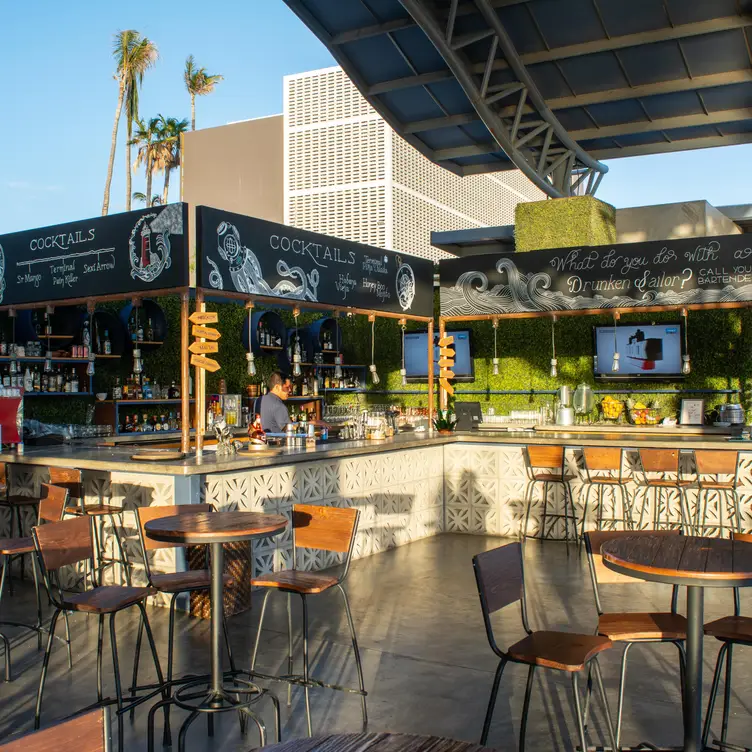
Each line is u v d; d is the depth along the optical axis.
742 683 4.33
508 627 5.40
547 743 3.59
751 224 14.38
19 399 6.98
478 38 10.14
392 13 9.98
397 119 12.66
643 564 3.05
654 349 10.75
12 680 4.39
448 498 9.07
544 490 8.55
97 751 1.69
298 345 11.72
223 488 6.12
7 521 6.99
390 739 1.87
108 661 4.67
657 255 9.13
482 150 13.56
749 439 8.04
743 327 10.45
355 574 6.96
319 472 7.11
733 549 3.35
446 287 10.00
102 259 7.07
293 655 4.79
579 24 10.10
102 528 6.23
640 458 8.11
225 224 6.94
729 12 9.59
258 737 3.71
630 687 4.28
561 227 12.23
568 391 10.14
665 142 13.68
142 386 9.91
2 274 7.93
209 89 47.84
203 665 4.59
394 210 49.31
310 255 8.03
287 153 50.56
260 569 6.45
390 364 12.75
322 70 49.91
